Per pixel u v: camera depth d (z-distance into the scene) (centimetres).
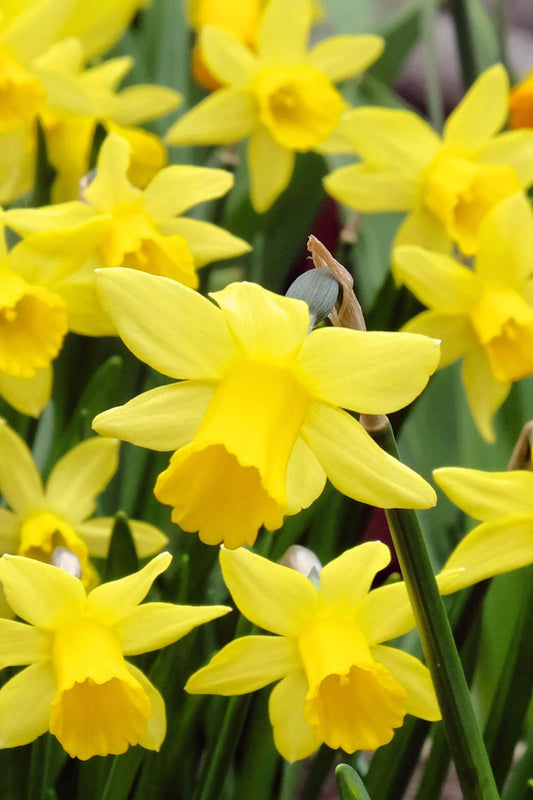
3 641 62
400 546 58
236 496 58
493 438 76
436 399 84
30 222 70
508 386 76
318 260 58
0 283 69
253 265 92
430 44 91
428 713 64
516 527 62
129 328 58
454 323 75
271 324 57
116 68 80
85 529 72
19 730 62
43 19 76
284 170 82
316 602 63
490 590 73
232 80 81
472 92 78
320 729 62
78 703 62
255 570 63
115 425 58
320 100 80
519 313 73
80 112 78
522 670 66
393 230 93
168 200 72
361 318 58
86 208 71
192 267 71
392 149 78
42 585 62
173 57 96
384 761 68
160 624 63
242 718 65
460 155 78
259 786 68
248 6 91
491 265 74
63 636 62
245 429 57
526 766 67
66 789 70
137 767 65
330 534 72
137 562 67
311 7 81
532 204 79
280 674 63
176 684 67
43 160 76
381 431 58
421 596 58
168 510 76
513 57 162
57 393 77
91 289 71
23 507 71
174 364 58
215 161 99
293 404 58
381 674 63
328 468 58
